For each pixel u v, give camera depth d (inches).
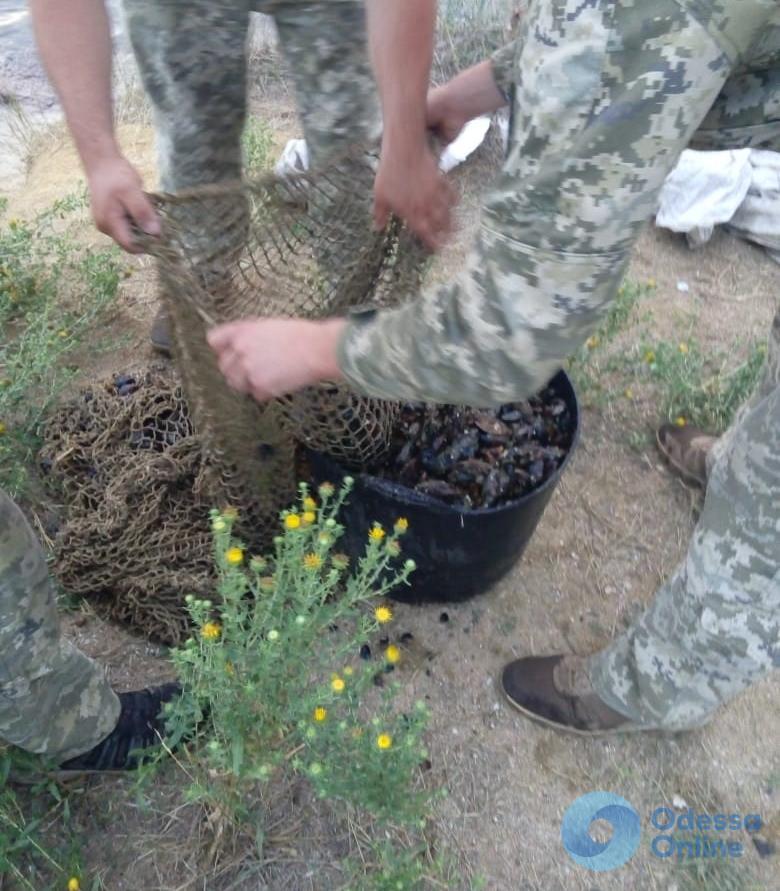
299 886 65.8
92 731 64.3
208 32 74.4
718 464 57.2
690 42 32.4
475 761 74.1
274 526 81.8
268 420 70.7
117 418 88.4
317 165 71.7
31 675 55.2
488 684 79.2
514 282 37.8
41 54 61.7
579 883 68.1
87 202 116.5
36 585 53.2
